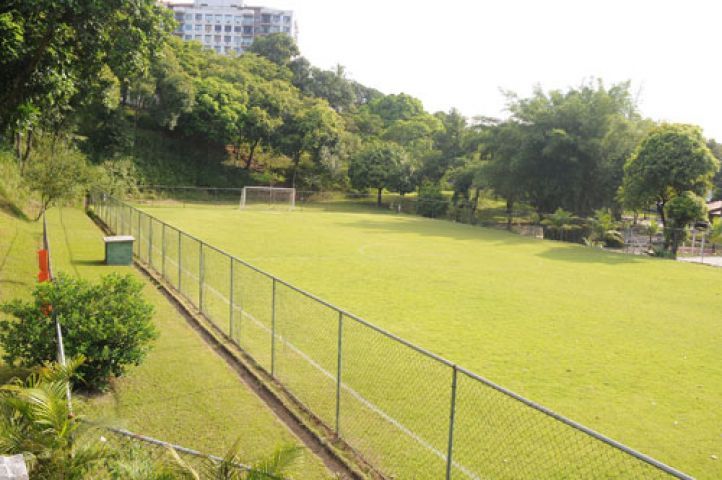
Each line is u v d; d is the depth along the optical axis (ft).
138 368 34.99
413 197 227.40
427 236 122.31
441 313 54.70
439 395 32.96
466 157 206.59
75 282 33.50
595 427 30.83
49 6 51.62
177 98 204.54
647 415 32.81
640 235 143.84
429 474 24.26
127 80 65.62
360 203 217.97
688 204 113.70
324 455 26.04
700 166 115.34
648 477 25.02
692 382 38.73
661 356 44.39
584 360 42.39
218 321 45.78
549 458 25.93
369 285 66.49
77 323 30.30
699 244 140.56
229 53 308.40
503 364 40.50
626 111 154.30
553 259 96.99
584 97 154.92
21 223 81.76
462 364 39.99
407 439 27.35
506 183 160.97
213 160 229.66
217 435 27.17
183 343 40.45
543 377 38.29
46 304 31.30
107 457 18.25
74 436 18.65
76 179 95.61
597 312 58.54
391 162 211.61
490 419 30.09
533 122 155.94
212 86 219.00
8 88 58.90
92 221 106.42
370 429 28.32
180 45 253.85
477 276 76.18
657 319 56.75
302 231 119.14
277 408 30.81
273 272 71.51
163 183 202.08
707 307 63.46
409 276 73.46
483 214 181.06
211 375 34.73
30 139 106.83
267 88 238.48
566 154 150.30
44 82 59.47
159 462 19.26
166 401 30.66
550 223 139.03
